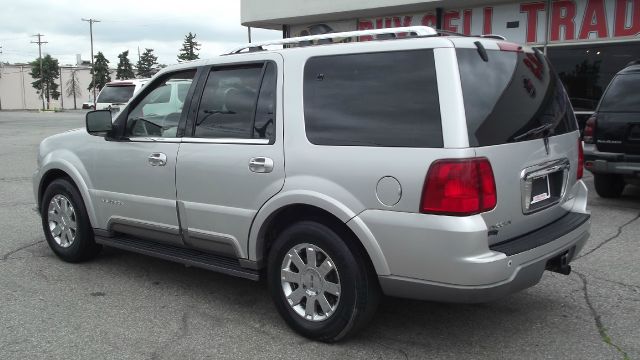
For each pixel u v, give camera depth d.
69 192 5.37
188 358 3.60
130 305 4.49
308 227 3.73
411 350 3.69
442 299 3.31
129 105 4.95
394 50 3.50
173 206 4.50
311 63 3.83
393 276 3.41
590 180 10.25
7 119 36.75
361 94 3.58
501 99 3.46
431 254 3.24
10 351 3.69
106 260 5.66
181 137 4.47
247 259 4.11
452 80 3.26
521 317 4.20
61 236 5.58
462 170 3.15
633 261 5.45
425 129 3.29
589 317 4.18
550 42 13.29
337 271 3.63
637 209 7.72
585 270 5.20
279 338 3.88
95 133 4.85
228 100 4.25
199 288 4.87
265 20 17.48
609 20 12.37
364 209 3.45
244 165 4.01
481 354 3.63
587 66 12.84
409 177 3.28
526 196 3.54
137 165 4.73
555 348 3.70
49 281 5.04
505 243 3.43
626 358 3.55
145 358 3.60
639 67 7.61
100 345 3.78
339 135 3.61
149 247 4.84
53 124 29.78
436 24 15.00
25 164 13.19
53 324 4.11
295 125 3.79
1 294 4.71
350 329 3.65
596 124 7.77
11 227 7.00
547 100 3.91
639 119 7.38
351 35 3.93
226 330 4.02
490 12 14.20
